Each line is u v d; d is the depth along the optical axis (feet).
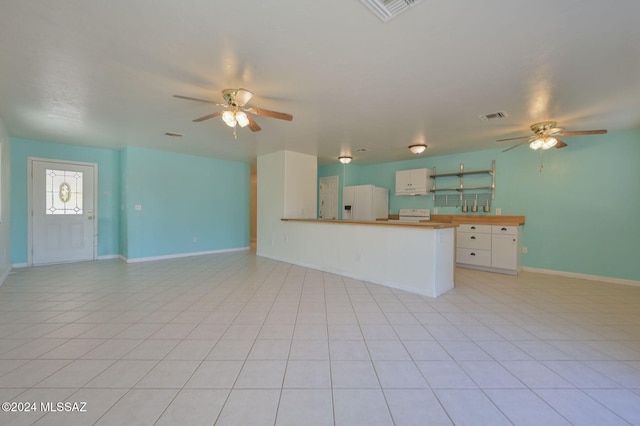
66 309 9.78
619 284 13.41
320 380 5.89
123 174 18.13
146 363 6.47
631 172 13.20
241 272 15.44
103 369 6.21
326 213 24.68
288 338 7.73
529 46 6.46
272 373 6.12
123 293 11.60
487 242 16.15
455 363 6.56
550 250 15.42
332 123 12.30
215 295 11.43
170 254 19.48
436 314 9.53
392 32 6.00
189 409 5.02
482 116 11.22
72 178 17.35
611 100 9.48
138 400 5.24
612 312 9.78
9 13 5.37
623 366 6.45
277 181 18.88
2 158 12.46
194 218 20.71
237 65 7.43
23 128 13.35
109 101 9.86
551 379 5.96
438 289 11.63
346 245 14.66
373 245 13.46
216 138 15.11
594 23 5.62
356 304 10.47
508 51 6.68
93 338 7.65
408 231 12.14
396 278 12.56
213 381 5.82
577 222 14.61
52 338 7.64
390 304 10.49
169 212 19.35
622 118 11.35
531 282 13.71
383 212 22.07
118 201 19.04
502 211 17.04
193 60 7.18
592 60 7.01
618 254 13.55
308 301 10.77
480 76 7.95
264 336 7.84
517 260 15.14
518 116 11.18
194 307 10.03
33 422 4.66
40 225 16.44
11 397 5.27
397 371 6.23
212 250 21.75
